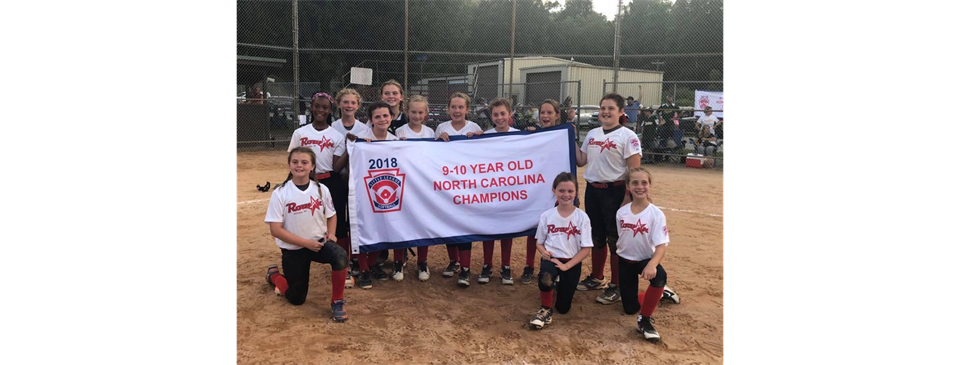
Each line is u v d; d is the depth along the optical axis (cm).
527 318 441
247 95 1958
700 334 409
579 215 443
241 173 1165
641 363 365
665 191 1055
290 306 454
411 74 1967
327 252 424
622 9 1376
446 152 515
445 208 511
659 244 410
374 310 452
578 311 459
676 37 2034
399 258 536
